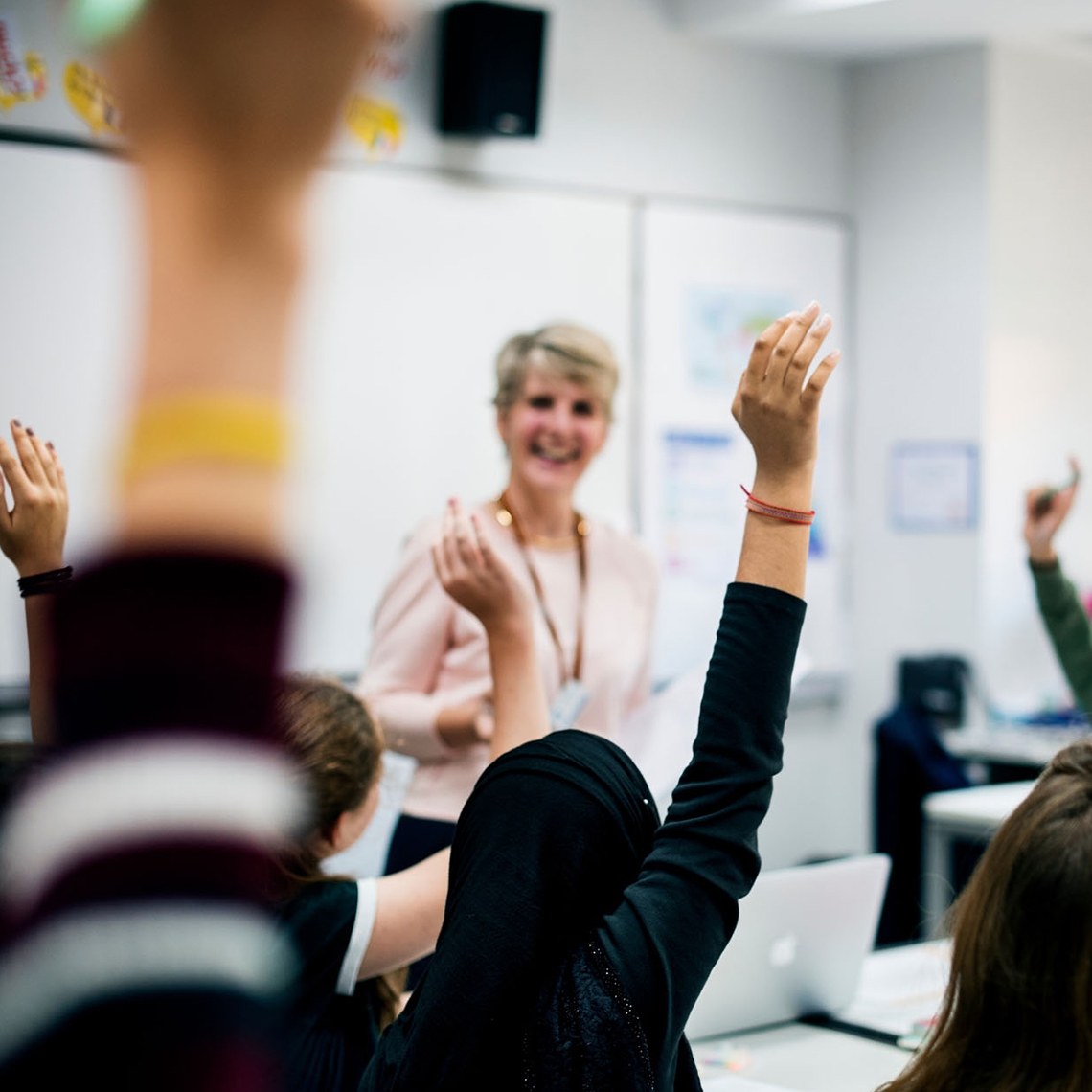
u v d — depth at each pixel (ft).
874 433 17.46
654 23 15.89
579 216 15.29
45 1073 0.73
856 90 17.56
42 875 0.74
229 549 0.67
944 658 15.88
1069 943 3.44
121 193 0.67
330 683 4.81
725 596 2.64
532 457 8.77
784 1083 6.56
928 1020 7.43
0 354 11.53
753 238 16.70
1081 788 3.63
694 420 16.20
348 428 13.61
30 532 3.32
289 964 0.94
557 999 2.65
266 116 0.66
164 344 0.66
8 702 10.84
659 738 5.24
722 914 2.63
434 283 14.21
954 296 16.74
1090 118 17.42
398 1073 2.83
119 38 0.65
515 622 4.13
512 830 2.89
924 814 12.42
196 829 0.74
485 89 13.58
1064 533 17.38
